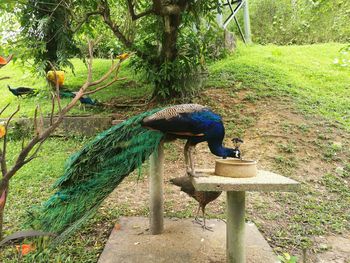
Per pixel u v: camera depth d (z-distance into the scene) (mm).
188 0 7387
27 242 2711
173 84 8125
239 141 3502
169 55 7930
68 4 7418
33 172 6039
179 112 3318
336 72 10086
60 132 7648
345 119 7477
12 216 4523
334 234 4418
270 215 4812
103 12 7359
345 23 13961
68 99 8789
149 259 3646
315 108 7832
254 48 12422
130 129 3486
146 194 5488
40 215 3188
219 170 3361
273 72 9461
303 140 6738
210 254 3770
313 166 6105
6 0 5645
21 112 8367
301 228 4516
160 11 7180
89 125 7688
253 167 3297
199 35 8320
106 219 4660
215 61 10953
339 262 3809
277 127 7102
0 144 7301
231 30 15156
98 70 11078
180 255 3738
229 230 3357
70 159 3562
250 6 16062
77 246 3949
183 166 6289
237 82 8938
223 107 7863
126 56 2285
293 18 14922
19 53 4988
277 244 4133
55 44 8266
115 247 3889
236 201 3316
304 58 11164
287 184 2973
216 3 7684
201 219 4668
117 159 3387
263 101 8008
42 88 9625
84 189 3279
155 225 4199
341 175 5879
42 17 7324
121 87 9797
